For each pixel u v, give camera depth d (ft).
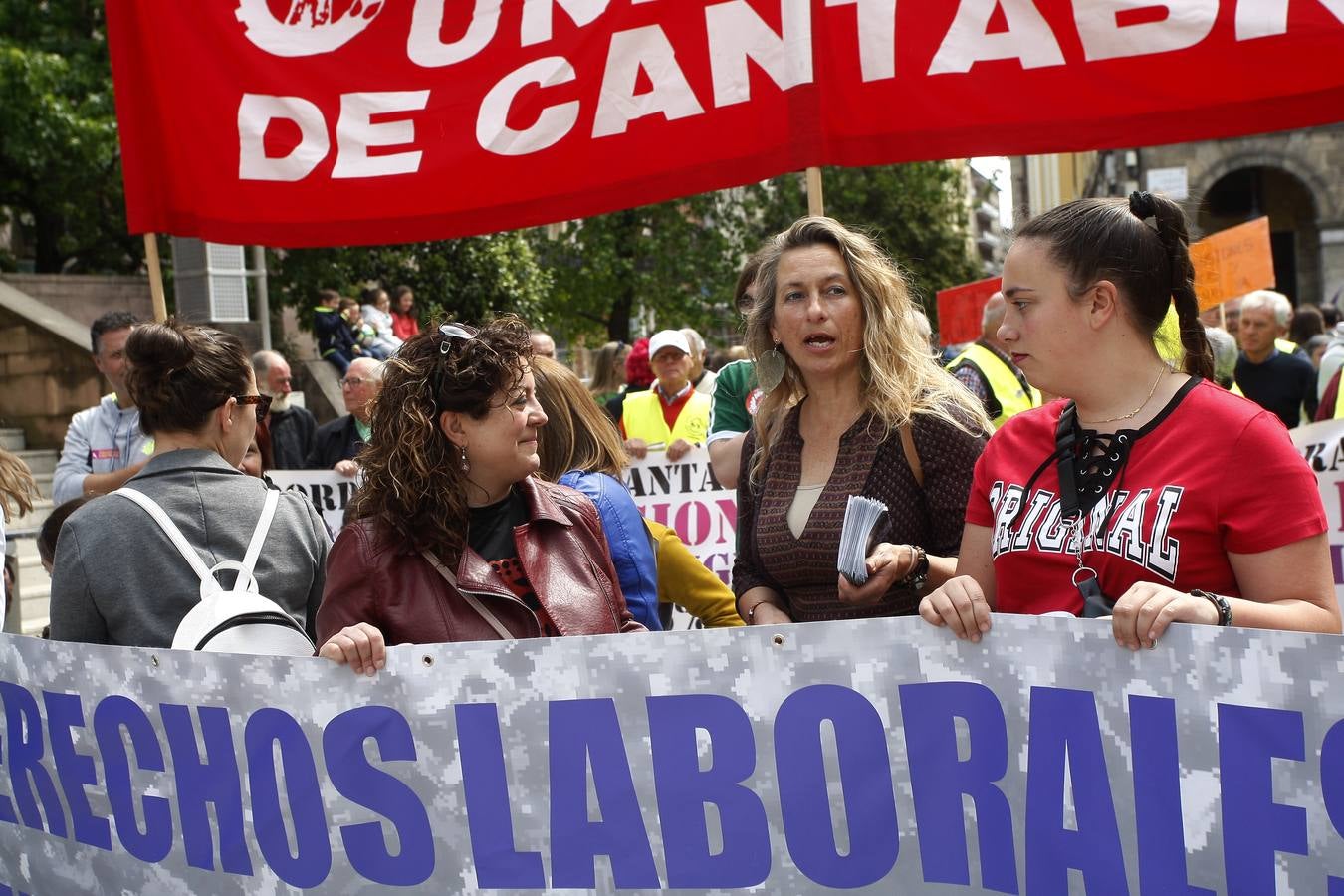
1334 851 5.63
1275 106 10.94
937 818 6.54
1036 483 6.97
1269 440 6.24
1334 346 23.08
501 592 8.00
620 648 6.96
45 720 8.20
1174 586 6.32
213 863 7.72
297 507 9.84
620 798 7.03
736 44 12.50
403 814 7.32
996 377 16.25
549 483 9.07
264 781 7.56
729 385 15.37
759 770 6.82
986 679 6.39
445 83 13.82
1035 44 11.50
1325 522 6.24
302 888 7.53
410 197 14.01
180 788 7.78
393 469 8.04
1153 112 11.26
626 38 12.97
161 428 9.61
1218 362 17.78
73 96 52.39
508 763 7.16
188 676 7.65
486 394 7.99
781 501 9.52
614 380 33.86
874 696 6.61
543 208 13.53
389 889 7.36
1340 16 10.67
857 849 6.70
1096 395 6.77
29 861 8.48
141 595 8.91
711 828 6.91
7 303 42.75
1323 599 6.16
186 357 9.51
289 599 9.44
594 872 7.09
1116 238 6.64
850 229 9.86
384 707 7.29
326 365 53.16
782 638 6.73
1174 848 5.97
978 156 11.74
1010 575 6.98
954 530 9.02
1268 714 5.73
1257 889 5.78
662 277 86.94
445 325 8.32
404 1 13.91
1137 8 11.18
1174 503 6.34
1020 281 6.82
